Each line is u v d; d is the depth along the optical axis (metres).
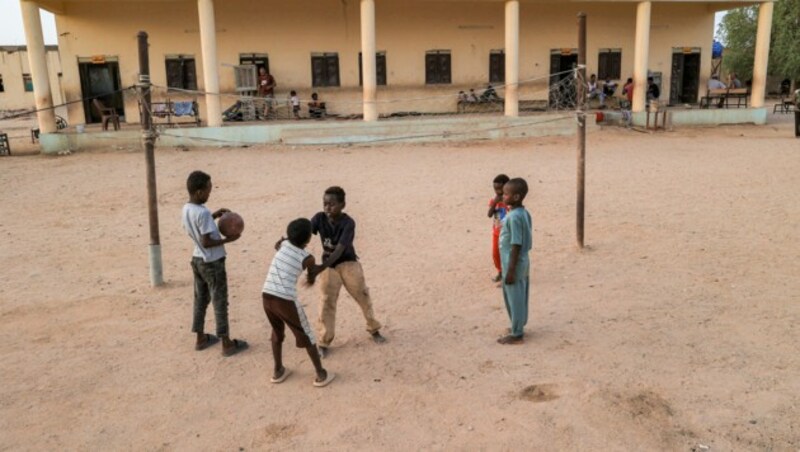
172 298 6.75
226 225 5.30
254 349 5.39
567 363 4.88
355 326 5.82
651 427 3.96
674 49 23.91
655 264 7.36
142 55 6.86
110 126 19.97
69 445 4.00
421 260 7.85
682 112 22.16
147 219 10.37
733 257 7.55
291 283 4.55
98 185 13.10
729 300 6.14
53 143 17.58
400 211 10.50
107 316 6.25
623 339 5.29
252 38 21.05
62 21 20.05
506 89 20.12
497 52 22.62
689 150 16.75
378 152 17.25
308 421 4.20
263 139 18.67
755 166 14.02
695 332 5.39
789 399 4.23
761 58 22.59
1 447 3.98
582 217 8.01
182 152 17.36
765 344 5.11
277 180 13.34
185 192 12.36
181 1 20.11
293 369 5.00
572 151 16.81
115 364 5.15
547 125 20.11
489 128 19.38
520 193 5.09
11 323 6.09
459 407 4.29
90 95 20.86
